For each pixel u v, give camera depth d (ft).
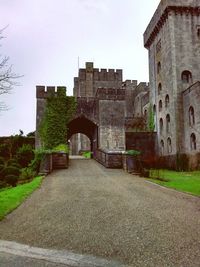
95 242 24.79
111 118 122.93
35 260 21.33
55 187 55.67
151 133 141.49
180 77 124.98
